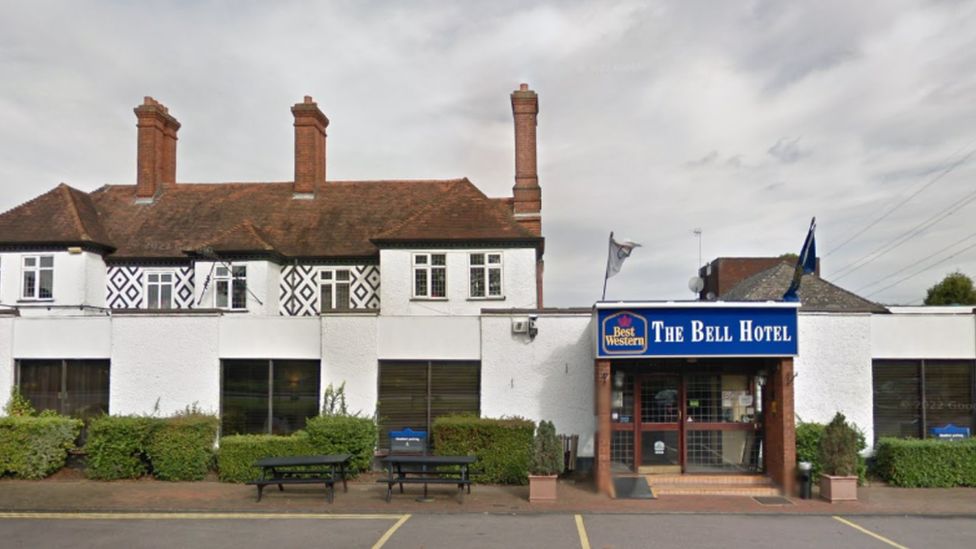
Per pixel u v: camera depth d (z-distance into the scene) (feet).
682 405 54.65
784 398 50.47
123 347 60.13
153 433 55.01
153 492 50.62
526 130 94.38
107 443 54.75
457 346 58.39
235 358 59.93
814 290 84.12
